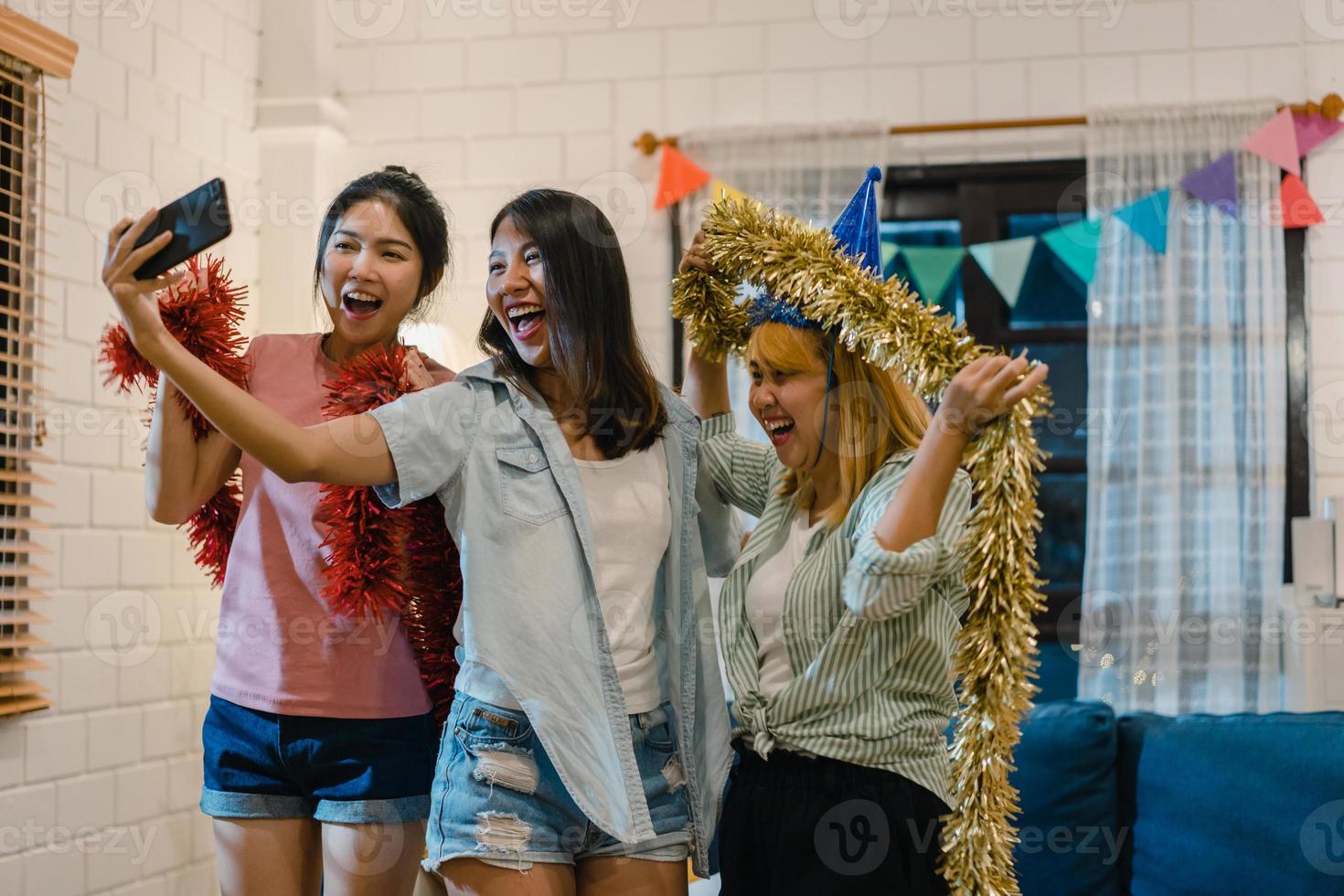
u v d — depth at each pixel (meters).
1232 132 3.71
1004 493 1.45
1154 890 2.29
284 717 1.87
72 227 2.95
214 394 1.45
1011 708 1.46
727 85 3.98
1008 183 3.87
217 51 3.64
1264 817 2.22
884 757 1.52
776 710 1.56
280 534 1.92
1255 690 3.58
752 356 1.66
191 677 3.38
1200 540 3.64
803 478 1.69
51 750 2.83
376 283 1.92
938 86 3.90
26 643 2.70
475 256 4.02
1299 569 3.38
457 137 4.07
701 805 1.70
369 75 4.11
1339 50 3.75
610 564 1.66
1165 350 3.69
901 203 3.95
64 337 2.91
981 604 1.47
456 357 3.44
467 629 1.61
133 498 3.13
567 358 1.69
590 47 4.04
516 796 1.58
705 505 1.89
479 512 1.63
